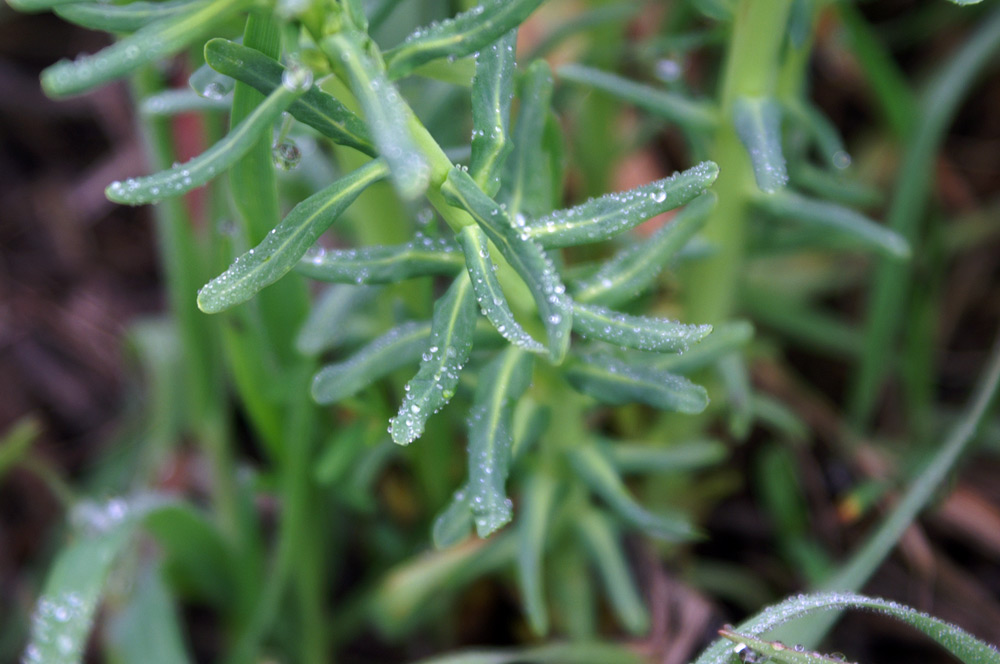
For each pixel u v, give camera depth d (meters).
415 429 0.27
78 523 0.36
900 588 0.37
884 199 0.46
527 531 0.32
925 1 0.48
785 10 0.31
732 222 0.34
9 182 0.51
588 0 0.38
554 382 0.31
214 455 0.37
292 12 0.26
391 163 0.25
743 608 0.38
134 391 0.44
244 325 0.34
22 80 0.52
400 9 0.36
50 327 0.48
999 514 0.38
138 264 0.50
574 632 0.35
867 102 0.48
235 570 0.37
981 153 0.48
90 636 0.38
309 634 0.37
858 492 0.37
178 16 0.26
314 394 0.30
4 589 0.42
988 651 0.29
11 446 0.36
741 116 0.31
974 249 0.46
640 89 0.33
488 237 0.27
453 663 0.33
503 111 0.28
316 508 0.36
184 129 0.36
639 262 0.29
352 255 0.29
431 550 0.36
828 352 0.44
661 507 0.38
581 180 0.41
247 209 0.31
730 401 0.35
